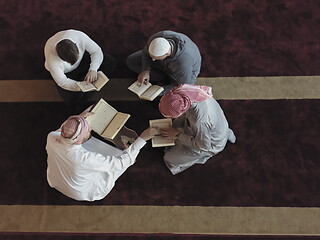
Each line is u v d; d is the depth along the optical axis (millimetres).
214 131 2473
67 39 2590
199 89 2197
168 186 3121
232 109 3352
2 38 3656
